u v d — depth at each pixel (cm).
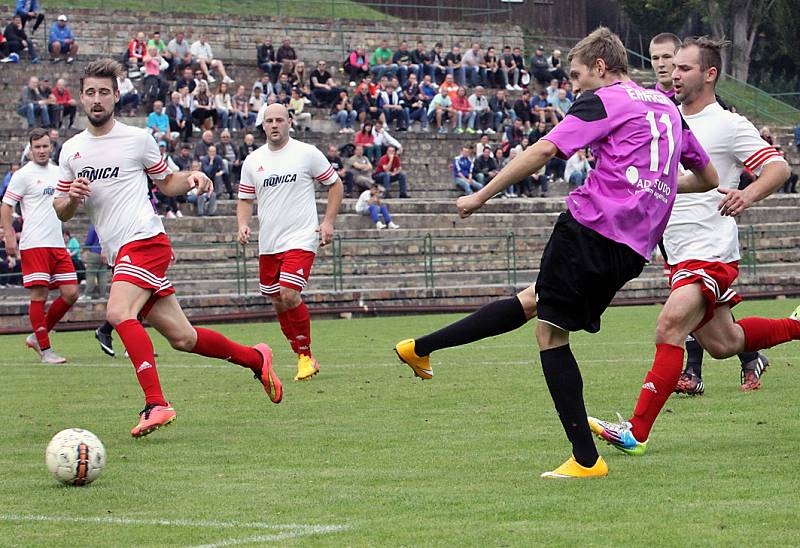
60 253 3400
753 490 1347
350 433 1889
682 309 1627
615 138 1411
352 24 9350
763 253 7000
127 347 1881
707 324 1841
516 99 8588
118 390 2630
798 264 6906
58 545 1153
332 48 9281
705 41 1891
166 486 1458
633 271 1416
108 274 5428
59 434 1486
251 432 1931
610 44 1452
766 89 13838
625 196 1403
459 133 7981
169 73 7744
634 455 1588
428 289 5862
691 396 2241
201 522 1245
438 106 8050
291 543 1137
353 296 5706
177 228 6359
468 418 2033
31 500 1380
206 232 6406
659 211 1426
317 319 5562
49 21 8375
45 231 3381
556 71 8794
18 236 5675
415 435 1850
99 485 1470
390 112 7912
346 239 6138
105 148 2000
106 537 1183
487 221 7000
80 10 8481
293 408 2236
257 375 2138
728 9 12950
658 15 13175
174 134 6950
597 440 1758
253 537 1168
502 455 1636
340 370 2972
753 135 1866
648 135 1420
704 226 1891
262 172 2883
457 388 2488
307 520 1245
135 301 1948
